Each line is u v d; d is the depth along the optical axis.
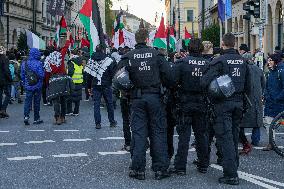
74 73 15.64
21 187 6.79
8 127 12.97
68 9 77.75
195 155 9.27
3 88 15.20
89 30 12.66
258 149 9.98
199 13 77.81
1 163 8.39
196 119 7.72
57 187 6.81
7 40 45.97
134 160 7.36
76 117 15.38
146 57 7.48
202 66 7.58
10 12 46.66
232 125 7.36
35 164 8.33
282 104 9.73
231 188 6.82
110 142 10.64
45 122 14.09
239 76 7.32
